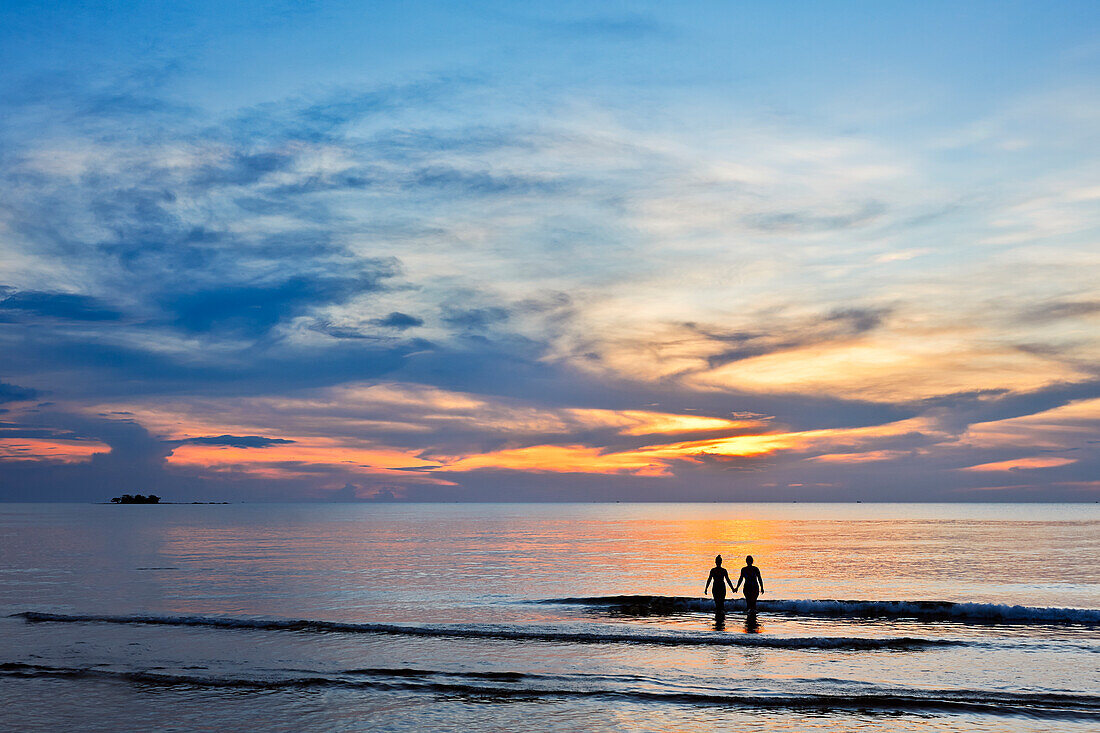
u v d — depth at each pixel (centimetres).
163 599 3058
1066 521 17712
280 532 10512
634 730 1294
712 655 1845
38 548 6625
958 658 1817
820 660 1795
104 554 5875
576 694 1495
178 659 1805
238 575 4175
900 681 1602
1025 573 4472
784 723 1327
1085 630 2227
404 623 2314
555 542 8231
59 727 1316
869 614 2519
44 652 1881
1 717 1367
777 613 2553
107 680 1603
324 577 4094
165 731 1293
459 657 1831
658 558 5816
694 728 1303
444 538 9062
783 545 7700
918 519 19575
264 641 2020
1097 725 1317
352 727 1312
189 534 9744
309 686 1555
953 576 4266
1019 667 1731
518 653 1870
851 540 8794
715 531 11494
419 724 1327
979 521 17725
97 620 2305
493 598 3091
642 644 1973
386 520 17362
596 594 3306
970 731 1289
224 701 1459
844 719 1348
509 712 1391
